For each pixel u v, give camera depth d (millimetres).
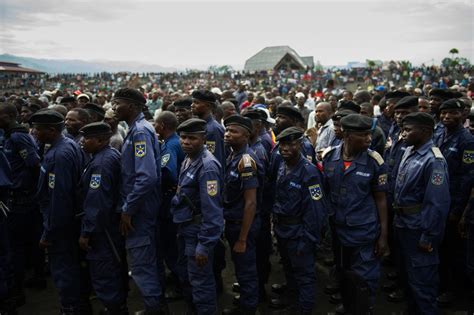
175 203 3727
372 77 39688
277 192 3988
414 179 3635
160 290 3846
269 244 4637
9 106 4602
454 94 4789
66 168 3793
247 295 3930
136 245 3744
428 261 3592
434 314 3621
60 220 3807
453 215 4207
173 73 55344
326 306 4379
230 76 49938
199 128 3617
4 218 4145
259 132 4922
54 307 4430
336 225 3850
